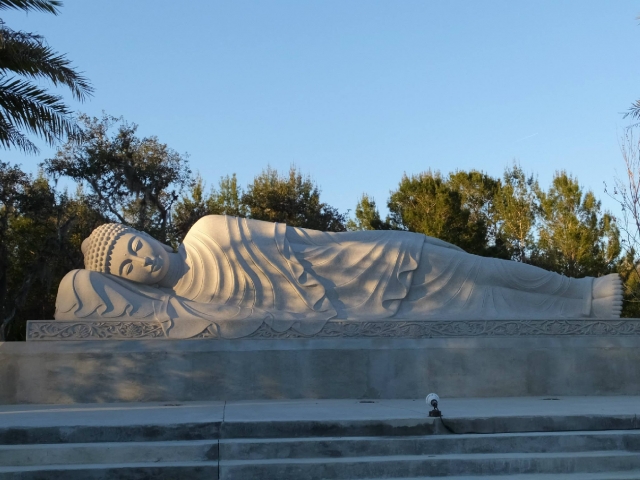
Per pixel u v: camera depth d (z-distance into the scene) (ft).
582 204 88.99
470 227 78.43
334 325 30.83
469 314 32.35
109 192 60.13
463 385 30.35
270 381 29.63
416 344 30.48
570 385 30.81
